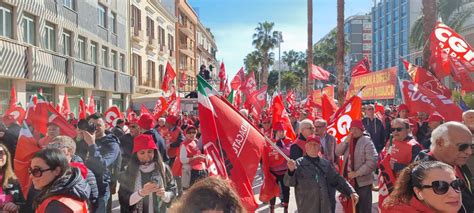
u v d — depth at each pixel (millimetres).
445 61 8633
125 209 5188
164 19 46031
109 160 6406
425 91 7691
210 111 4750
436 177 2766
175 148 10156
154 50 42406
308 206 5637
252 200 4676
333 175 5703
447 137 3730
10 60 17438
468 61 8500
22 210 4703
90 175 5016
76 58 24469
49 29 21672
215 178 1949
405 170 3008
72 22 24078
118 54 32625
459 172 3848
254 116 15508
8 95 18141
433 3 12539
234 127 4812
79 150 6438
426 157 3918
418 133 8805
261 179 12055
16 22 18234
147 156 5113
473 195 3762
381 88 12469
